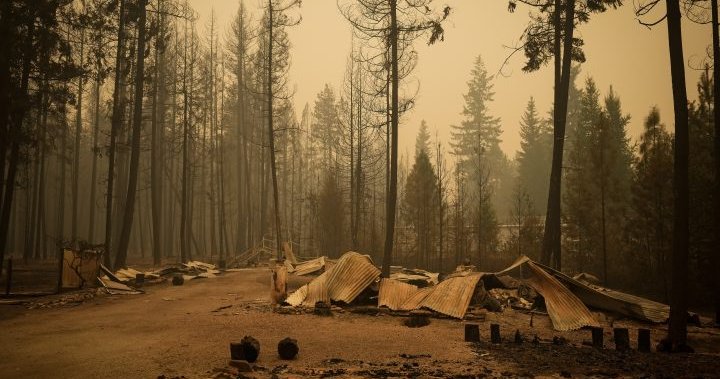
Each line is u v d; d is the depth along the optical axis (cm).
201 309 1670
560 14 2342
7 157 2534
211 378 824
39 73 2538
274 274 1794
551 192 2248
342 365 948
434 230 3966
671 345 1215
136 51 3109
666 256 2600
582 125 4194
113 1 2827
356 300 1742
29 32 2370
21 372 888
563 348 1165
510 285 1931
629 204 3164
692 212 2427
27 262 3759
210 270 3059
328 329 1363
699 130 2548
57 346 1101
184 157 3616
